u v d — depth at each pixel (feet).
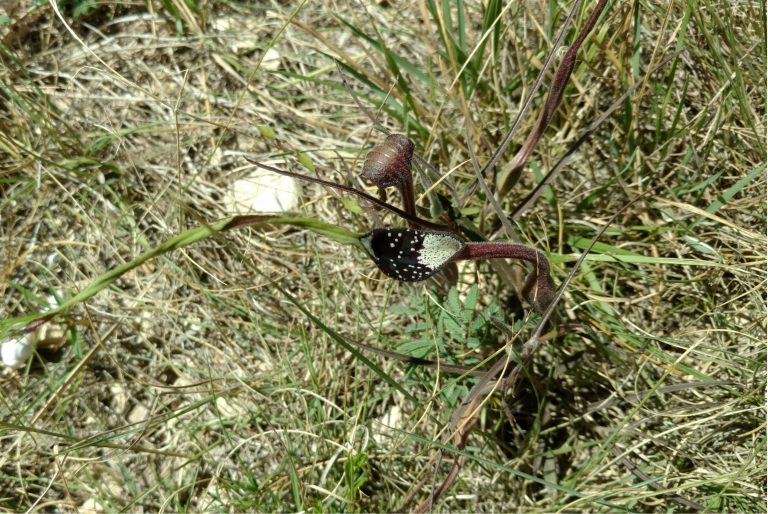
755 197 1.56
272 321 1.58
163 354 1.58
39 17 1.75
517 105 1.63
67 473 1.50
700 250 1.54
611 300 1.47
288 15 1.74
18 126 1.65
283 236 1.63
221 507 1.47
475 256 1.24
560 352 1.52
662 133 1.60
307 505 1.43
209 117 1.69
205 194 1.66
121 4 1.78
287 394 1.53
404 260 1.16
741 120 1.59
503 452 1.50
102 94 1.71
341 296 1.59
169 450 1.52
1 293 1.58
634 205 1.57
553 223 1.57
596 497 1.38
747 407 1.47
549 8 1.60
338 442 1.48
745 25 1.60
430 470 1.47
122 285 1.61
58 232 1.63
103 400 1.55
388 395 1.52
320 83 1.65
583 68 1.57
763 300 1.52
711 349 1.49
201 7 1.76
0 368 1.56
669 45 1.59
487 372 1.40
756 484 1.43
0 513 1.46
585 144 1.60
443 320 1.44
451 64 1.57
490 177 1.57
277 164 1.67
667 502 1.45
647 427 1.49
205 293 1.55
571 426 1.50
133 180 1.66
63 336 1.57
